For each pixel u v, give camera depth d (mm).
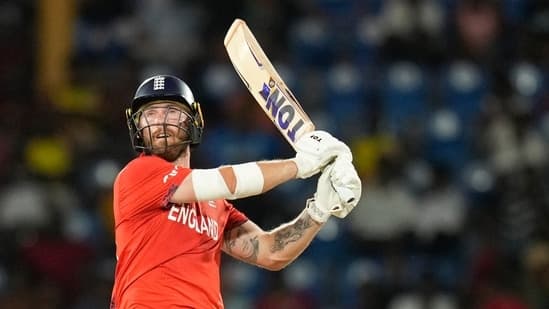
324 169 19875
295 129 20469
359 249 45781
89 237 45906
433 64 53500
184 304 18453
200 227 19219
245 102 50406
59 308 43062
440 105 51688
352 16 55219
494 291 43812
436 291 43312
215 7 55438
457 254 45688
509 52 54906
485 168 49531
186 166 20000
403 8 54156
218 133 49938
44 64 54969
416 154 48812
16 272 43781
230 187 18703
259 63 20812
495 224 47438
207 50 53938
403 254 45219
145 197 18734
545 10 56344
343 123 50156
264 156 48844
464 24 54938
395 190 46438
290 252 20453
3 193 46531
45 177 46938
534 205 47750
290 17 55688
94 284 43719
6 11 56375
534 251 45688
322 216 20188
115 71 54125
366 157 48438
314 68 53469
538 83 53531
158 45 54250
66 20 55344
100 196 47094
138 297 18453
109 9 56500
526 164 49250
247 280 44594
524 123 50594
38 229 44812
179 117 19516
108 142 49906
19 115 50656
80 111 51938
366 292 43531
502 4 56500
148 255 18672
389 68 52938
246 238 20594
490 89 52438
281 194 46562
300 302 43406
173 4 55844
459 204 46906
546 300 44031
